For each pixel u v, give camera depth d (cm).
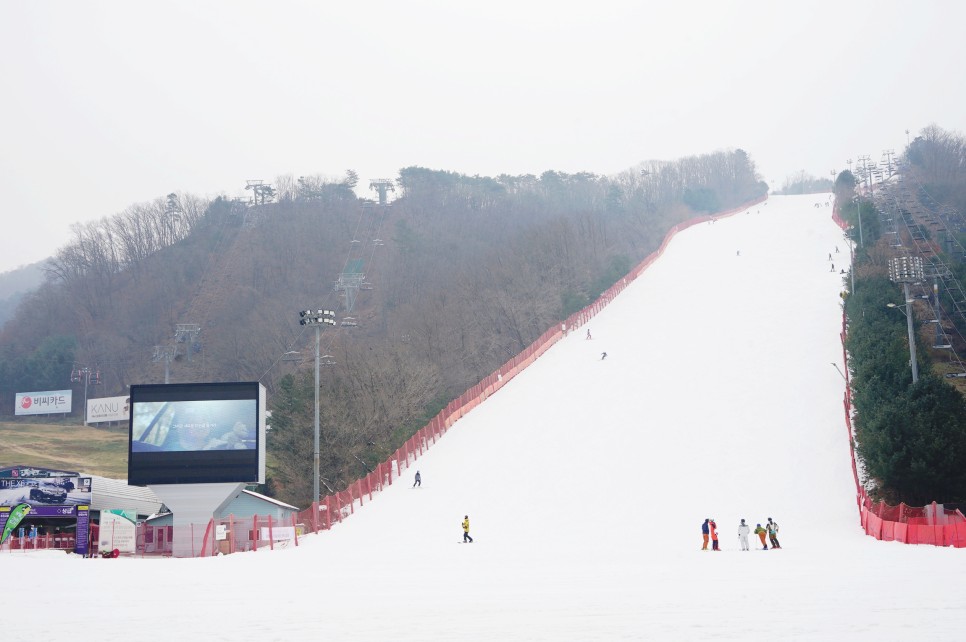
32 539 5497
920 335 7262
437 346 11756
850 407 6272
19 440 12531
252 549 5094
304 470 7712
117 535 5038
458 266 17412
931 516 3984
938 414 4644
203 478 5219
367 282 18150
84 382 16775
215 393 5312
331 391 8375
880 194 14750
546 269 13888
